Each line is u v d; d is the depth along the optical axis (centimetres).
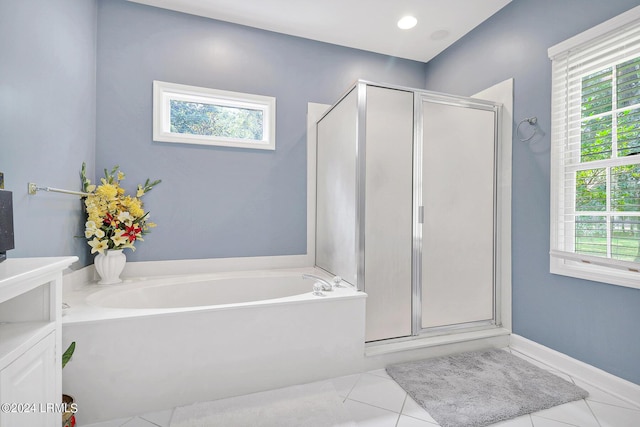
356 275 204
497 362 204
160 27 243
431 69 323
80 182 206
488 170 241
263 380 172
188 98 255
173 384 156
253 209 269
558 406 160
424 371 191
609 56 177
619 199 173
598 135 184
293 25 265
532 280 220
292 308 177
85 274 213
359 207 206
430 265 225
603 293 178
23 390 91
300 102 282
